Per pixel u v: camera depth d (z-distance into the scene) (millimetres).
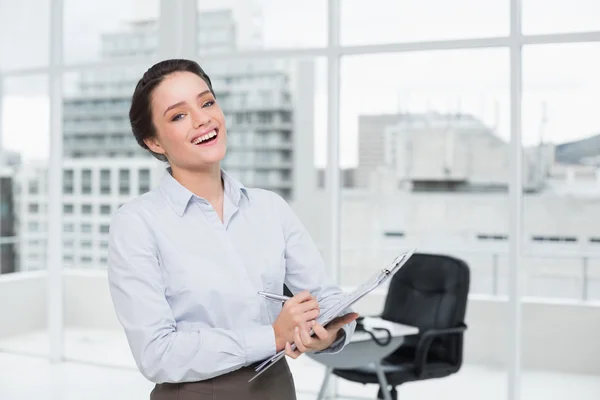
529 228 7184
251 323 1322
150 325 1255
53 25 5156
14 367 5059
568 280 6262
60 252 5230
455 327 3359
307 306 1238
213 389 1281
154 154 1401
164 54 4727
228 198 1376
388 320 3643
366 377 3262
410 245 8109
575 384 4703
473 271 6859
